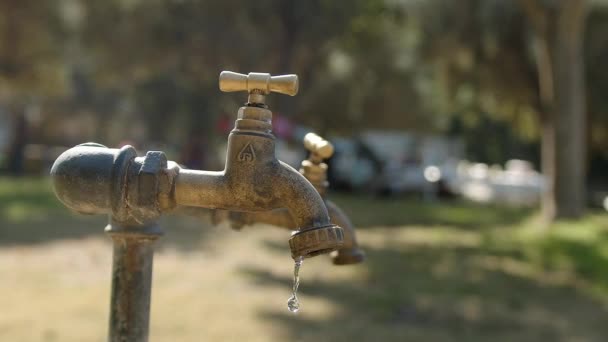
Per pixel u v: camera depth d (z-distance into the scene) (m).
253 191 1.30
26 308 4.73
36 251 7.08
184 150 26.41
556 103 11.44
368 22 17.75
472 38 14.39
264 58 16.28
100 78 18.17
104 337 4.12
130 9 16.05
